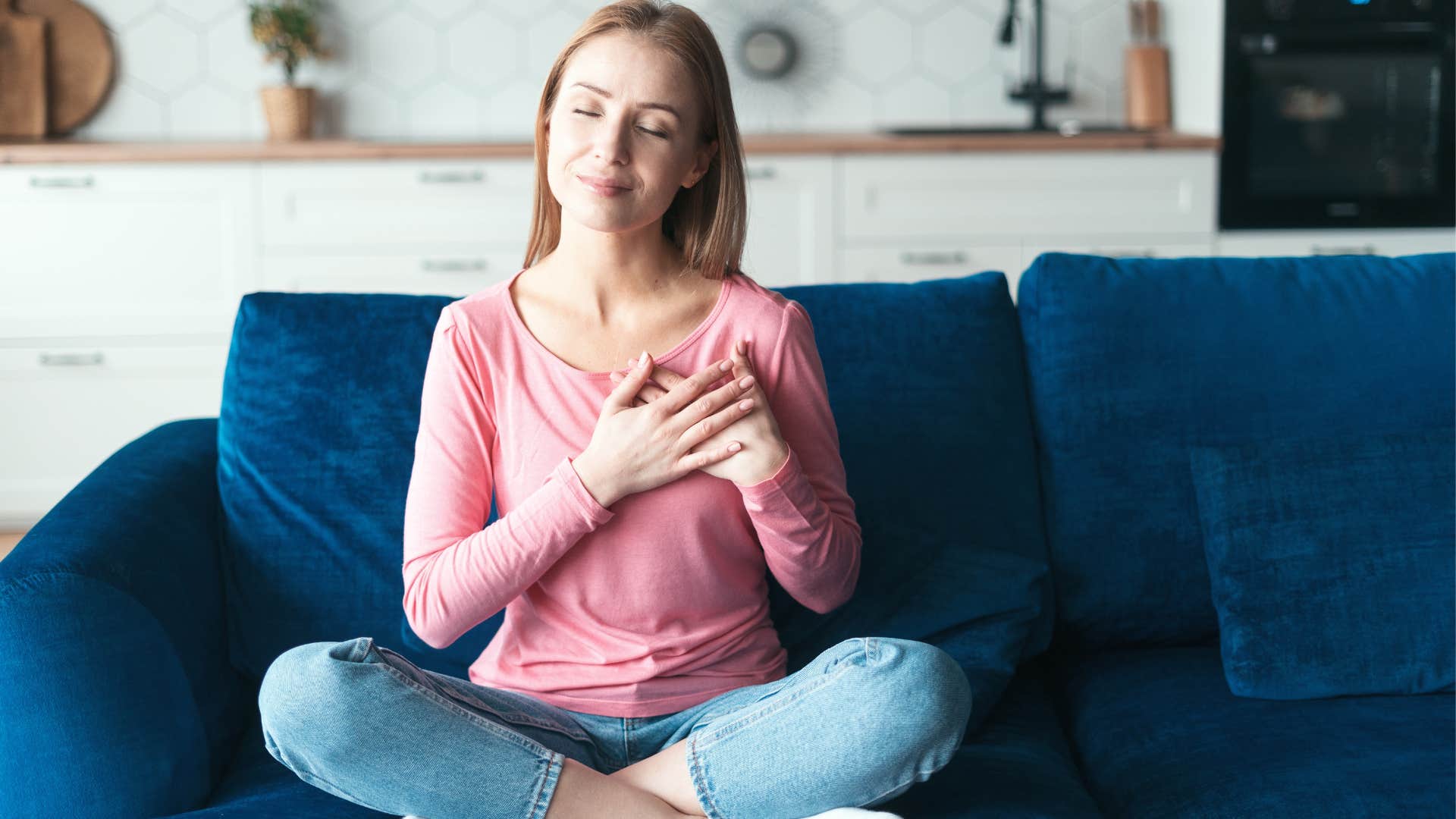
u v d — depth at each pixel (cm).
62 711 131
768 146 346
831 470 142
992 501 170
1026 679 171
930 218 355
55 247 339
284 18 373
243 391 168
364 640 122
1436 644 157
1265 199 360
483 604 131
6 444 346
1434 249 363
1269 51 353
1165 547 173
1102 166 356
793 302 144
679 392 130
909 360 173
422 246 348
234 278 345
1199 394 176
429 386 138
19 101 371
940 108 411
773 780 121
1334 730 147
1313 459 167
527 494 135
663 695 134
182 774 138
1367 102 359
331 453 165
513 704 130
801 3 403
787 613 160
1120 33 409
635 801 123
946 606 158
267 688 121
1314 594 160
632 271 139
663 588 134
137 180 338
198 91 390
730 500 134
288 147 340
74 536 140
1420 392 175
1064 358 178
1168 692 160
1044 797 132
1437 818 128
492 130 403
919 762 120
